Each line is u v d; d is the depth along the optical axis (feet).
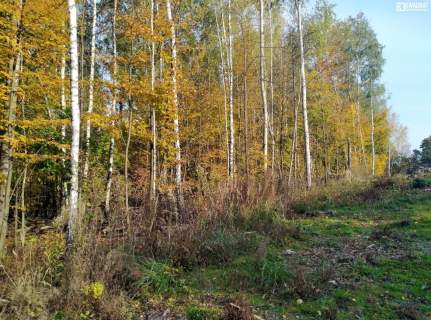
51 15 23.26
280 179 38.60
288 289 15.58
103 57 35.09
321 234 24.44
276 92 64.90
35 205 41.37
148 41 33.76
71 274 15.14
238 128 58.08
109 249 17.78
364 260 19.04
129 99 32.24
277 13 60.29
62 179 34.53
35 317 12.99
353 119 75.51
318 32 55.31
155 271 16.81
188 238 20.26
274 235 22.91
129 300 14.87
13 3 21.35
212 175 39.70
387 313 13.64
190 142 51.55
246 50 54.13
